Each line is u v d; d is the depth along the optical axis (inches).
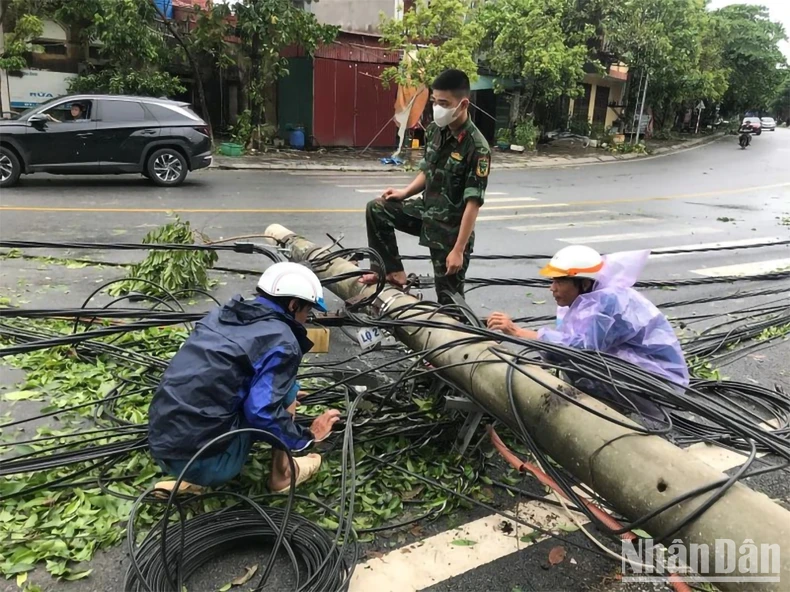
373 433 135.2
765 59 1845.5
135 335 183.6
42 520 106.7
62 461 117.4
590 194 589.6
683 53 1144.2
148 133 461.1
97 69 677.9
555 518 116.5
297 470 114.1
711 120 2132.1
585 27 1016.9
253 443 116.6
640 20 1071.6
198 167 485.4
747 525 78.3
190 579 98.0
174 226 227.9
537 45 890.1
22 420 135.2
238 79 830.5
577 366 109.9
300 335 112.9
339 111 858.8
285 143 844.0
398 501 116.7
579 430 98.3
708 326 228.5
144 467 121.3
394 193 173.9
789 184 723.4
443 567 102.1
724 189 664.4
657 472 88.1
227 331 104.3
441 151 156.6
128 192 440.5
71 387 152.1
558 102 1196.5
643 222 441.7
